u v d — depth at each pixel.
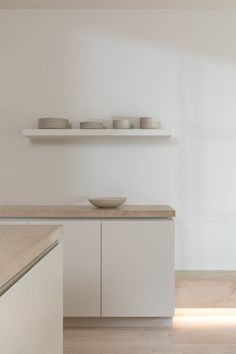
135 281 3.25
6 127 3.96
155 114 3.95
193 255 3.97
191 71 3.95
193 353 2.75
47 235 1.65
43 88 3.96
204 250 3.96
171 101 3.95
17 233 1.71
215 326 3.30
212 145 3.95
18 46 3.95
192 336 3.08
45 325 1.58
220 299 3.48
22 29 3.95
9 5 3.86
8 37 3.95
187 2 3.78
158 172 3.96
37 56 3.95
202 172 3.96
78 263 3.26
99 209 3.41
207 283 3.48
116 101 3.96
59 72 3.96
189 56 3.95
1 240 1.52
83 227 3.27
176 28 3.95
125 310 3.25
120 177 3.97
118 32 3.95
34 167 3.97
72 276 3.26
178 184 3.96
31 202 3.97
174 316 3.56
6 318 1.11
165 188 3.96
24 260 1.28
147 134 3.67
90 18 3.96
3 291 1.13
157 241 3.25
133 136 3.86
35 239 1.54
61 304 1.91
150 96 3.95
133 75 3.95
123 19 3.95
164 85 3.95
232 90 3.95
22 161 3.97
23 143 3.96
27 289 1.32
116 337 3.08
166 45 3.95
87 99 3.96
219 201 3.96
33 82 3.96
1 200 3.97
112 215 3.28
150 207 3.65
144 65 3.95
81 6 3.89
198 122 3.95
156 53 3.95
